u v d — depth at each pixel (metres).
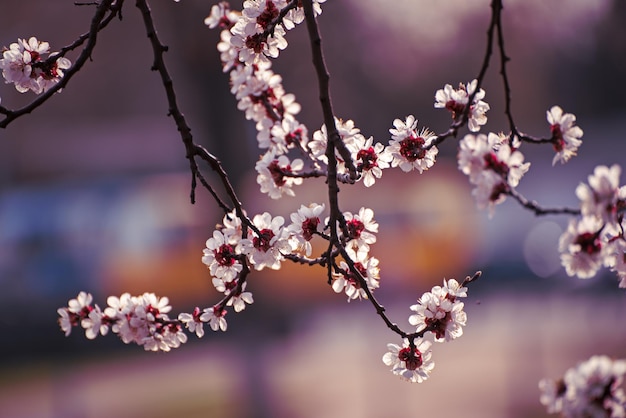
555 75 20.98
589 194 2.05
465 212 19.84
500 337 15.00
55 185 19.50
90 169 26.06
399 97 20.45
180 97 16.66
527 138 2.56
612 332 14.35
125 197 17.39
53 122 25.58
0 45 15.12
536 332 14.85
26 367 15.20
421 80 19.19
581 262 2.23
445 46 16.27
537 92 22.30
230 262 2.84
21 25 14.99
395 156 2.85
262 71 3.13
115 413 11.23
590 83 21.11
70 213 17.27
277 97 3.15
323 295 17.12
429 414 10.18
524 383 11.34
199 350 15.52
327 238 2.72
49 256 16.72
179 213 16.92
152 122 26.73
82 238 16.92
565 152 2.55
